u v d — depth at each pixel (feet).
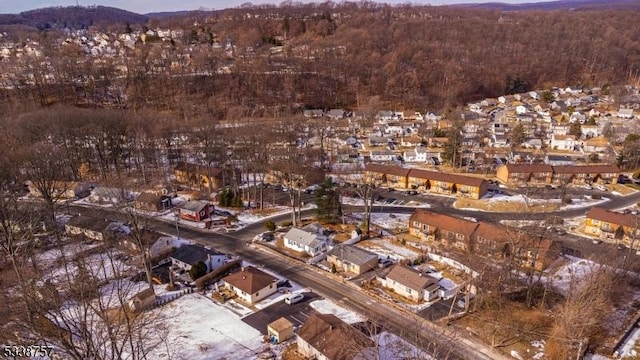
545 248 162.91
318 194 223.71
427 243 199.21
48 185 202.80
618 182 284.41
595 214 209.56
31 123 273.33
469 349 127.54
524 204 249.14
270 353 126.52
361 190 238.48
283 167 276.00
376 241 202.90
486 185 270.87
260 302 154.20
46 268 173.06
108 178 268.41
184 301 155.53
